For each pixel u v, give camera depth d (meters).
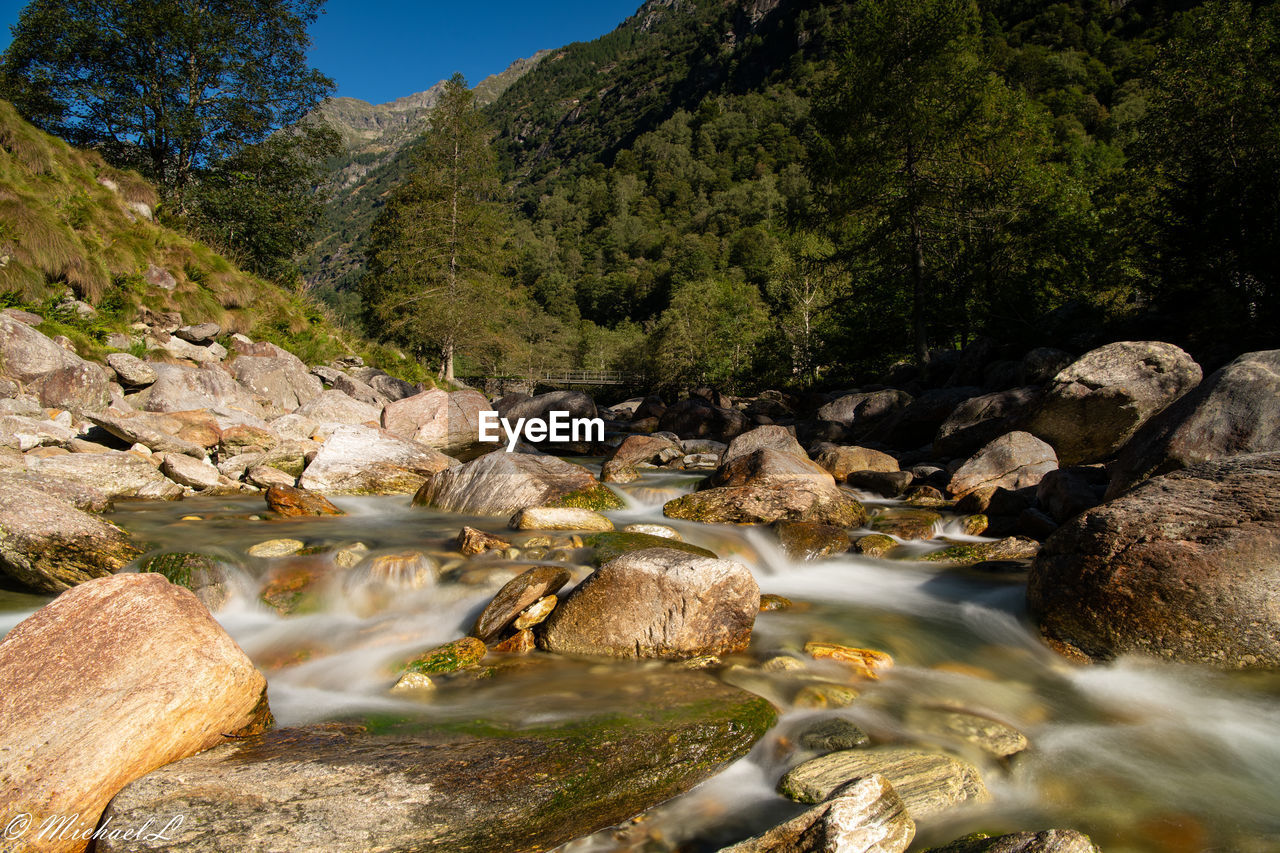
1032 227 22.89
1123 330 16.64
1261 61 20.61
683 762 3.31
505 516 8.41
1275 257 12.85
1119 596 4.48
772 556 7.27
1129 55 80.88
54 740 2.78
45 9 21.25
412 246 34.62
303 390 16.91
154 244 17.53
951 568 6.66
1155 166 20.92
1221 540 4.30
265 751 3.21
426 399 16.05
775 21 193.25
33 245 13.66
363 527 7.54
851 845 2.57
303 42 25.52
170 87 23.56
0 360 10.50
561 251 136.38
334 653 4.73
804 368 40.09
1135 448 7.27
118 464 8.83
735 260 96.62
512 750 3.22
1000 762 3.48
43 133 17.00
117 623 3.26
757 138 153.75
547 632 4.84
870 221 25.75
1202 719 3.94
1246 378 6.71
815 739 3.61
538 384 59.38
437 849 2.65
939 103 23.27
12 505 5.41
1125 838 2.90
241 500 9.17
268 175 26.00
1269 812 3.10
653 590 4.65
